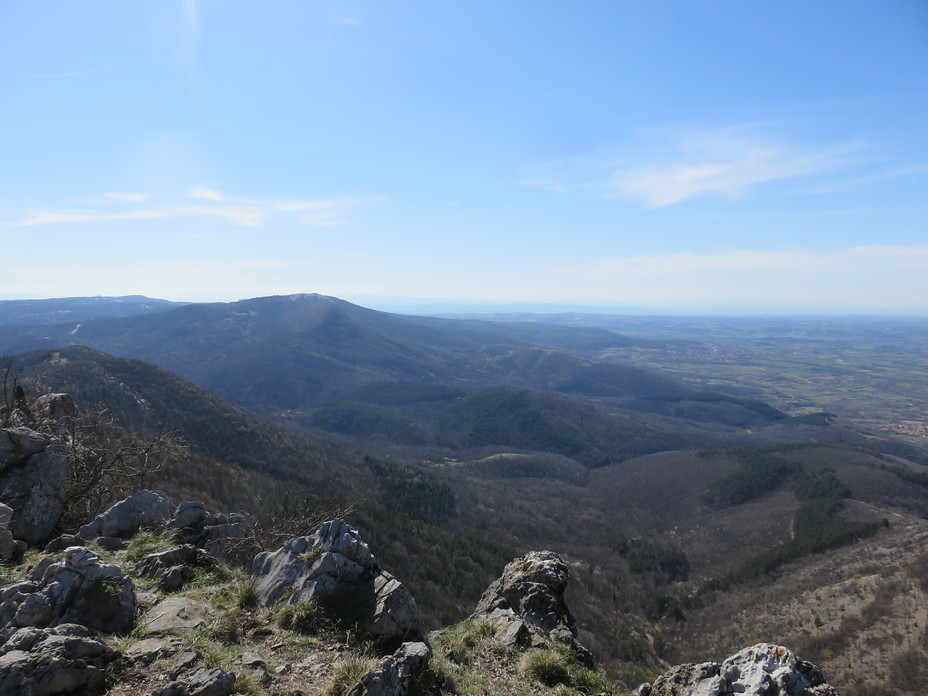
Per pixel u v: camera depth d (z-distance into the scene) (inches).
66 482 625.0
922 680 1878.7
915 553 2994.6
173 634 340.8
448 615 1996.8
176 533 599.5
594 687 390.9
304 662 327.0
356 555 428.8
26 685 250.5
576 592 3225.9
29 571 412.5
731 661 361.4
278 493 2300.7
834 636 2423.7
